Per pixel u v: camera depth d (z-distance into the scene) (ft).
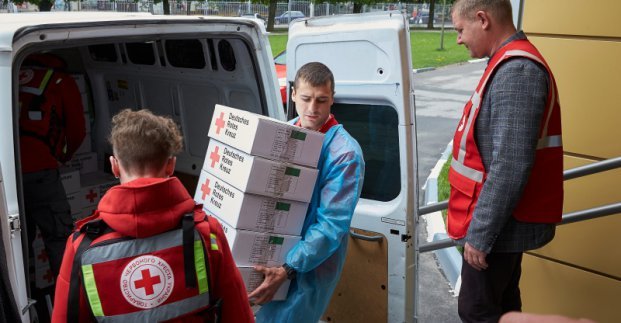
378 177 9.51
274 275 7.93
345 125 9.95
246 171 7.52
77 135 12.75
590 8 10.59
